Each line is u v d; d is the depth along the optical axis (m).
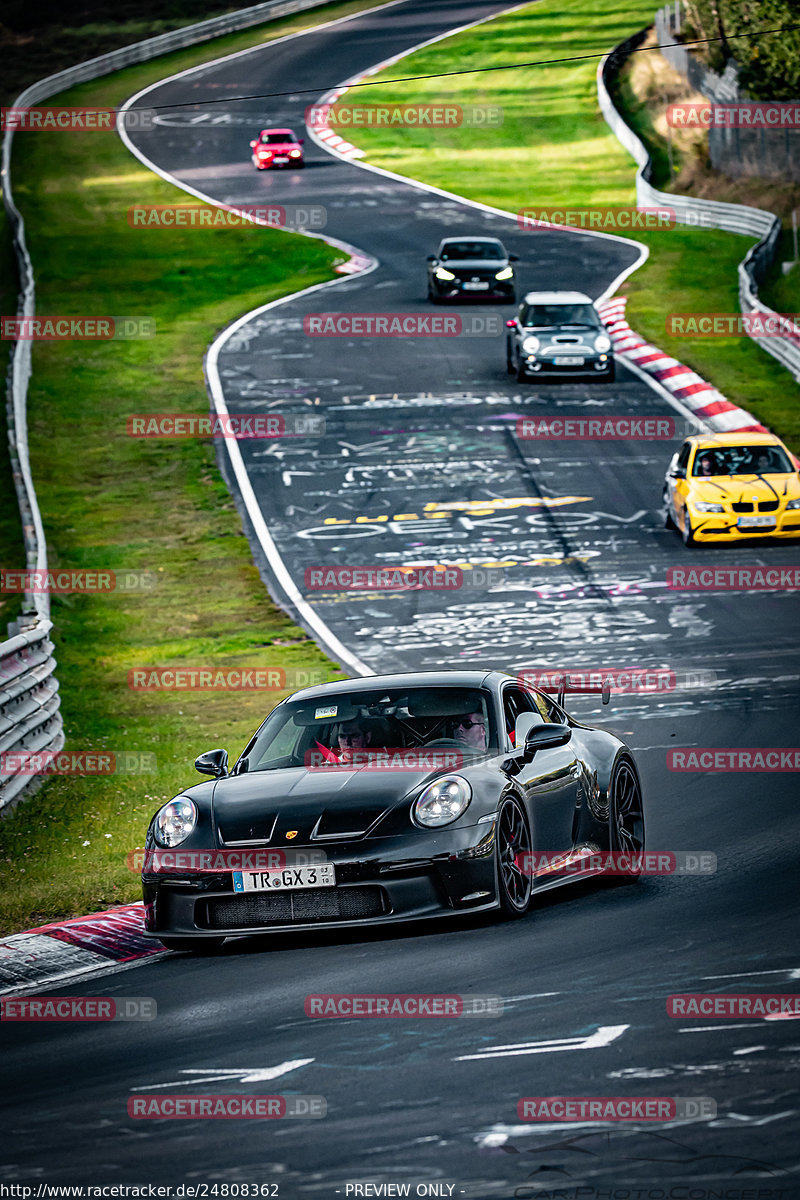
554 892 33.06
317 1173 16.72
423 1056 20.62
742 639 65.62
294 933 30.83
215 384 131.62
